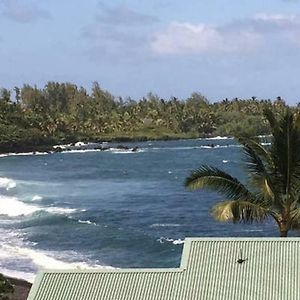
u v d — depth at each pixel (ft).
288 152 86.38
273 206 88.99
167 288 63.77
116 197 288.71
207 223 211.82
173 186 334.85
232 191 88.28
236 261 66.74
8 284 128.47
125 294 63.26
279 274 64.49
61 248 175.83
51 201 272.72
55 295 63.52
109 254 169.17
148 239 185.37
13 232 198.18
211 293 62.69
